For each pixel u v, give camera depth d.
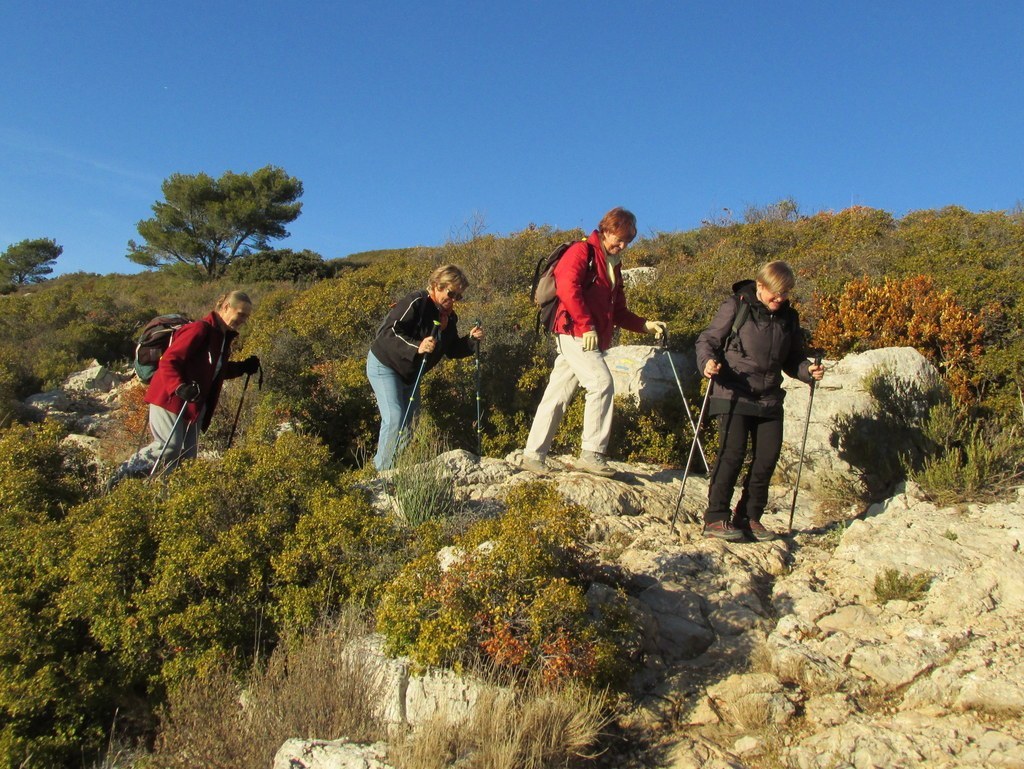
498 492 5.62
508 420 7.60
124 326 17.31
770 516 6.01
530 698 3.44
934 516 5.16
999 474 5.42
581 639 3.63
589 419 5.99
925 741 3.27
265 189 40.31
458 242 15.82
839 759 3.23
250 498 4.84
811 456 6.59
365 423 7.67
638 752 3.41
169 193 39.22
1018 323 8.12
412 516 5.11
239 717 3.72
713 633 4.18
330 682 3.72
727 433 5.23
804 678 3.81
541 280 6.08
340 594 4.45
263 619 4.36
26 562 4.62
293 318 10.80
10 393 11.59
